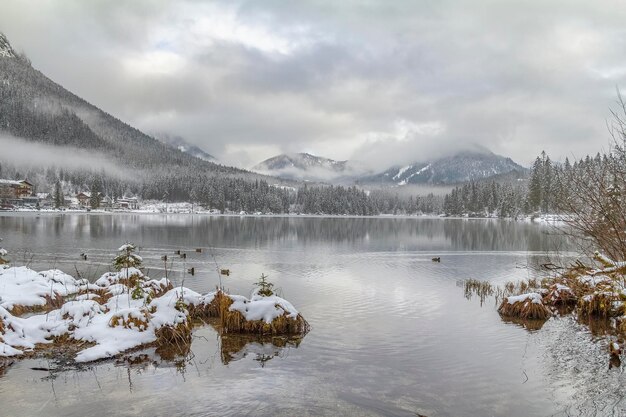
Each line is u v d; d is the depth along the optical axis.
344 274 28.94
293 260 36.75
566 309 18.05
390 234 73.56
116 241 49.00
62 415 8.20
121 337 12.16
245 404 8.80
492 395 9.46
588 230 10.22
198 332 13.98
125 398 8.99
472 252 45.06
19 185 144.25
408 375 10.58
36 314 15.39
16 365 10.61
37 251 38.53
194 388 9.57
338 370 10.88
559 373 10.73
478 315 17.09
